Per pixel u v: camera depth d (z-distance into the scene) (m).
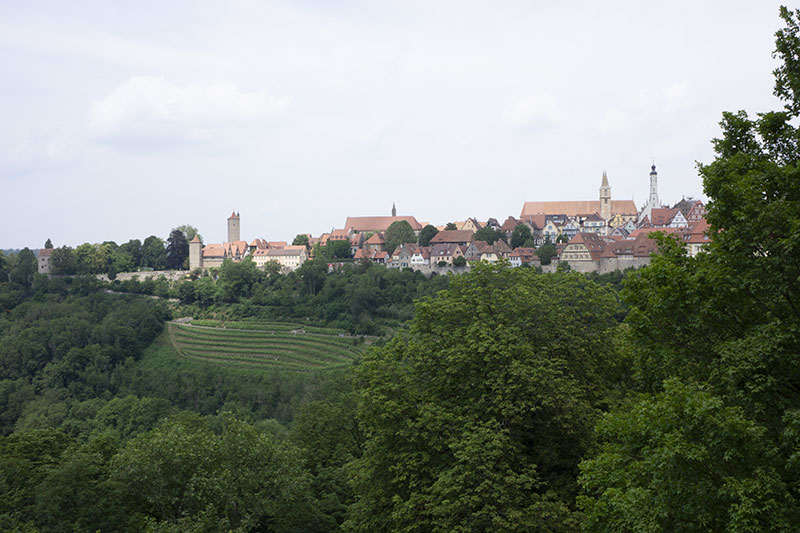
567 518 34.53
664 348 31.34
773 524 22.11
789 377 26.39
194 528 48.53
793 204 26.75
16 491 53.06
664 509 23.91
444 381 45.19
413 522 39.59
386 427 42.19
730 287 27.72
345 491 68.12
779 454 25.09
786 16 30.56
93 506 50.62
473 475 35.94
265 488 58.81
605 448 31.88
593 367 47.50
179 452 55.78
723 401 26.88
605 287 55.47
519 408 39.31
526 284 52.78
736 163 29.98
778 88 31.00
